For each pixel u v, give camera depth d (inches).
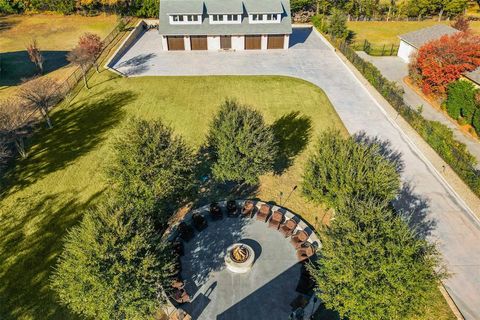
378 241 616.4
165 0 2123.5
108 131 1318.9
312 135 1312.7
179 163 824.9
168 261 725.9
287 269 818.8
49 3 2731.3
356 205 695.7
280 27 2086.6
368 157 824.9
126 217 673.6
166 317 715.4
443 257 853.8
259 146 908.0
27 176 1110.4
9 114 1169.4
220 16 2102.6
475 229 933.2
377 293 589.9
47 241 903.1
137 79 1720.0
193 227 919.7
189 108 1480.1
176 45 2098.9
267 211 940.0
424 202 1015.0
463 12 2797.7
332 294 648.4
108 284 587.5
